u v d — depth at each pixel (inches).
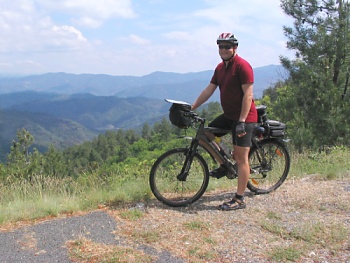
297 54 547.2
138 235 145.7
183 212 175.0
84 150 4734.3
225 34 173.8
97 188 240.5
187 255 129.9
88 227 154.6
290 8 549.3
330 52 510.0
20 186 258.1
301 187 213.8
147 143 3585.1
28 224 161.6
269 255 129.9
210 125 189.9
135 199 193.9
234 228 154.7
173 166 190.5
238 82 175.3
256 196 200.4
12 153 1658.5
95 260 124.7
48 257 128.2
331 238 141.8
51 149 1766.7
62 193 233.0
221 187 223.0
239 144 178.1
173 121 184.1
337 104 455.5
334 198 189.3
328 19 525.7
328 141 437.7
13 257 128.5
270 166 211.9
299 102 485.7
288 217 166.4
